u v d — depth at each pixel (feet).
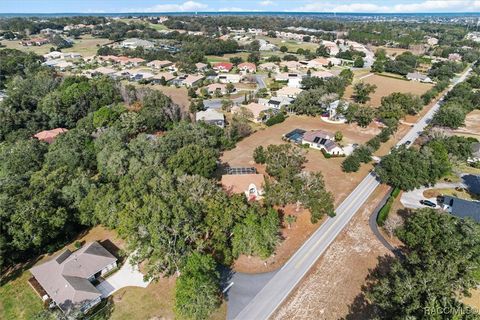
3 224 167.53
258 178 235.81
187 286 134.82
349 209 222.89
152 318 143.54
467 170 278.26
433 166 242.58
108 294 155.02
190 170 230.07
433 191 244.83
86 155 262.06
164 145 261.24
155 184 192.95
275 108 432.25
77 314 135.03
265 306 149.48
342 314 146.20
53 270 159.74
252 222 166.91
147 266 163.63
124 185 205.16
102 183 222.69
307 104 411.13
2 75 538.88
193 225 165.17
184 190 186.80
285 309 148.46
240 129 339.77
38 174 217.15
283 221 207.62
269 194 210.38
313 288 159.43
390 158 246.47
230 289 157.99
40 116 361.71
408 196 238.27
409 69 642.63
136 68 645.51
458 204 213.05
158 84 552.41
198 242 160.97
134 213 164.66
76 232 198.59
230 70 635.25
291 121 395.34
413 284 133.59
